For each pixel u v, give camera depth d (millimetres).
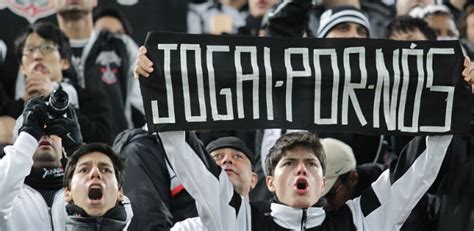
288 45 14477
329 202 16688
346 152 16766
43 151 15344
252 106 14359
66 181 14664
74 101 19453
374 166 16844
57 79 19891
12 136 17484
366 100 14508
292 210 14547
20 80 20516
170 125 14180
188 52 14281
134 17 22531
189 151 14289
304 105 14438
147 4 22609
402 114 14516
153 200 16453
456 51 14531
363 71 14484
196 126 14203
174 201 16859
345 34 19438
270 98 14406
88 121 18578
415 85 14500
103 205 14516
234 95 14328
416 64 14531
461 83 14500
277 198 14719
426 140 14586
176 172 14250
